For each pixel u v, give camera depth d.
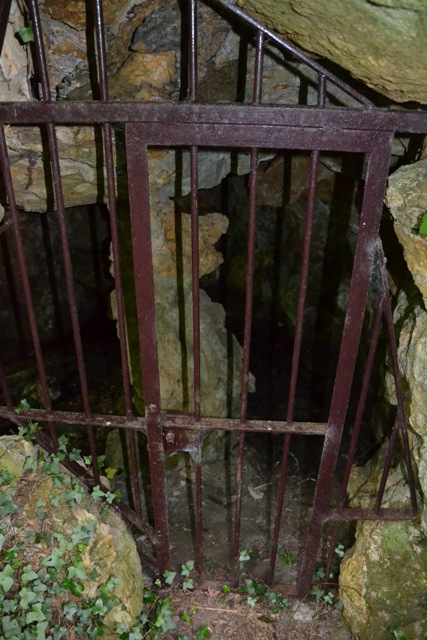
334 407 2.57
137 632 2.78
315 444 4.85
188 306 4.04
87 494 2.99
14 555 2.54
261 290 6.30
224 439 4.59
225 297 6.55
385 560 2.89
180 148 3.20
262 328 6.39
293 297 5.92
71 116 2.03
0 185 3.09
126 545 3.03
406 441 2.62
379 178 2.06
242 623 3.17
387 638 2.90
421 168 2.34
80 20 2.33
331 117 1.95
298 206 5.14
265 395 5.47
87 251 5.88
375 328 2.40
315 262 5.54
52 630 2.49
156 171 3.30
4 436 2.90
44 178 3.08
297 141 2.02
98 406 5.03
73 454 2.91
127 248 3.76
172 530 3.93
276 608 3.23
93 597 2.68
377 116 1.93
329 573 3.42
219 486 4.34
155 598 3.26
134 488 2.95
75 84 2.63
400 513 2.83
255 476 4.45
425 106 2.57
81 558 2.67
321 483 2.80
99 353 5.79
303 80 2.80
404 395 2.79
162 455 2.78
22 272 2.38
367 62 2.04
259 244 6.00
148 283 2.35
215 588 3.32
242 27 2.45
